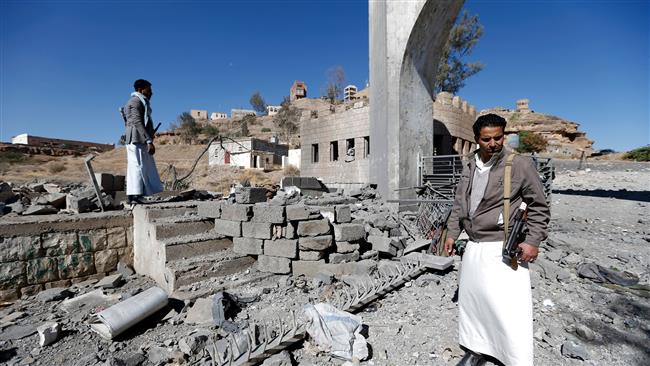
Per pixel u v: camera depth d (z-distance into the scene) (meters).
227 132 84.81
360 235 5.00
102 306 4.01
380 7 11.60
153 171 5.90
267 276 4.66
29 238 4.52
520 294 2.19
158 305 3.64
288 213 4.68
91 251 5.04
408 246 5.71
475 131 2.34
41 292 4.42
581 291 4.00
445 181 10.96
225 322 3.42
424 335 3.14
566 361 2.72
